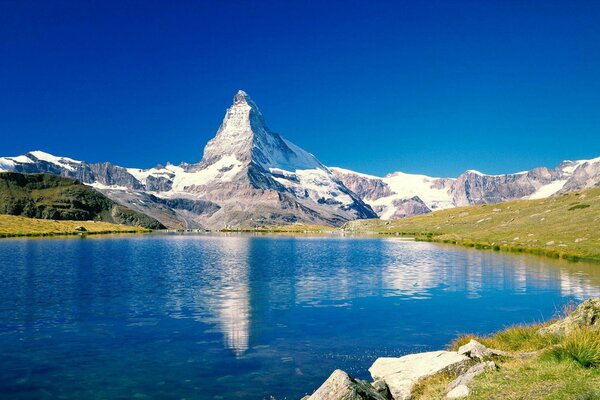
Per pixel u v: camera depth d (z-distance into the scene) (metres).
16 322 41.38
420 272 80.25
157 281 68.50
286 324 41.53
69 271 79.25
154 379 27.42
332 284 66.62
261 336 37.31
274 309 48.22
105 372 28.69
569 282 63.09
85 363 30.36
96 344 34.78
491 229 160.62
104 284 64.75
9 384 26.52
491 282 65.88
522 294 55.53
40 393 25.23
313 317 44.28
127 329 39.25
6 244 152.88
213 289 61.28
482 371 19.44
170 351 33.06
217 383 26.88
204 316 44.44
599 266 79.81
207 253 132.88
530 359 20.69
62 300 52.09
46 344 34.56
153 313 45.59
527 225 141.75
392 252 127.69
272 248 160.50
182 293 57.66
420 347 34.41
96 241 185.75
